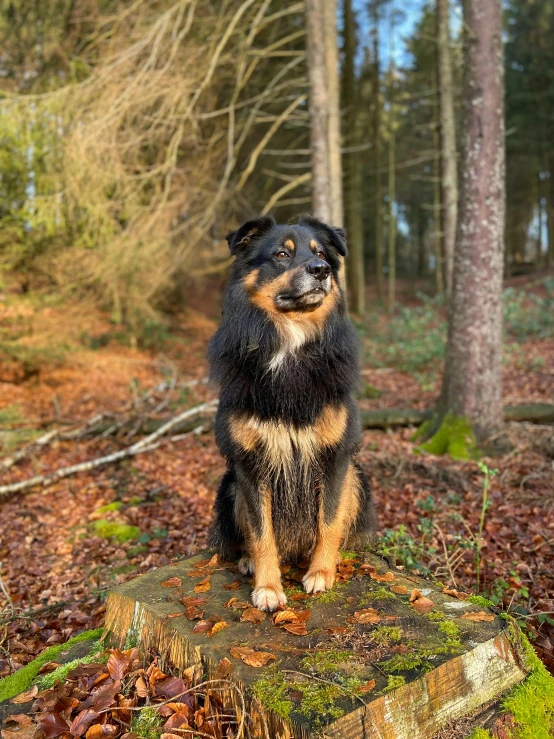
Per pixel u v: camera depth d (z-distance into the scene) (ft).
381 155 87.40
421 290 100.12
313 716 6.70
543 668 8.68
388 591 9.88
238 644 8.34
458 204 23.72
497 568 13.93
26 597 14.89
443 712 7.51
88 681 8.82
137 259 30.60
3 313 31.50
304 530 10.88
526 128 91.50
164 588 10.28
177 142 28.14
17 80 31.94
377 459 22.54
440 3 41.93
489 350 23.52
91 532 18.58
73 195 27.76
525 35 91.35
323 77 28.58
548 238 96.07
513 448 22.89
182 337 53.62
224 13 33.55
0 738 7.89
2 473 23.75
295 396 10.07
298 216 12.28
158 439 27.55
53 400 31.01
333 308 10.96
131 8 27.27
